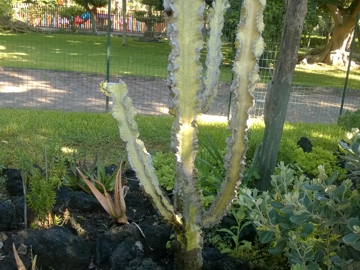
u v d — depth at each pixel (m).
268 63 8.40
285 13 3.59
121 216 3.19
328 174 4.29
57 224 3.10
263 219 2.59
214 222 2.48
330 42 17.39
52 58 14.04
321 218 2.34
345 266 2.25
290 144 4.74
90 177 3.70
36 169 3.32
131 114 2.28
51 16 26.95
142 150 2.33
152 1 19.44
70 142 5.23
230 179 2.33
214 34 2.60
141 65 13.68
